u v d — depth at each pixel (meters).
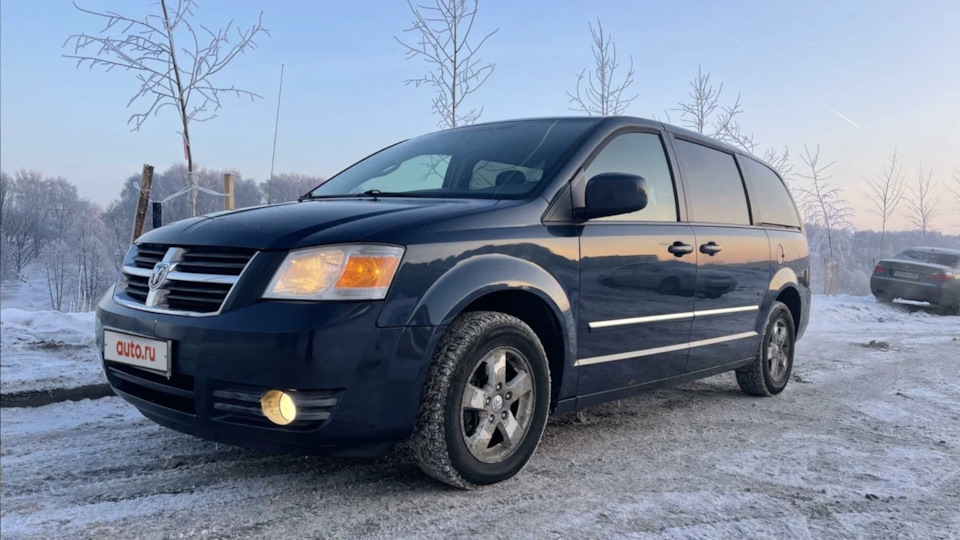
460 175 3.51
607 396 3.44
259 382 2.38
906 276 13.62
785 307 5.08
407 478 2.96
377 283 2.49
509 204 3.04
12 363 4.73
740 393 5.10
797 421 4.23
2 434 3.63
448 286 2.64
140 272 2.89
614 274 3.34
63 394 4.39
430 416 2.64
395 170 3.84
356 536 2.37
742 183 4.78
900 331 9.85
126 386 2.89
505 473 2.90
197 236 2.74
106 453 3.32
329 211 2.87
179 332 2.54
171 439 3.57
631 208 3.13
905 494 2.91
